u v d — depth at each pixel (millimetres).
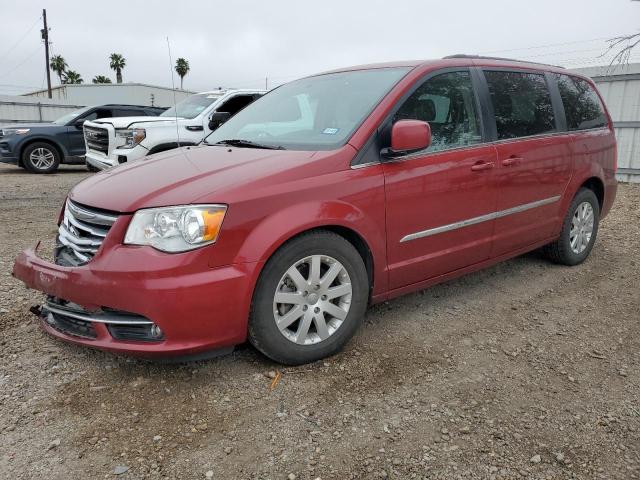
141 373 3080
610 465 2383
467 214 3875
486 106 4098
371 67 4125
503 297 4387
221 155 3469
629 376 3146
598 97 5434
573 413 2766
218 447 2469
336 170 3189
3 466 2324
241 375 3072
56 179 11570
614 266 5266
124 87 27250
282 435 2559
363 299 3359
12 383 2953
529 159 4320
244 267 2812
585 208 5184
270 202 2900
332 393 2910
